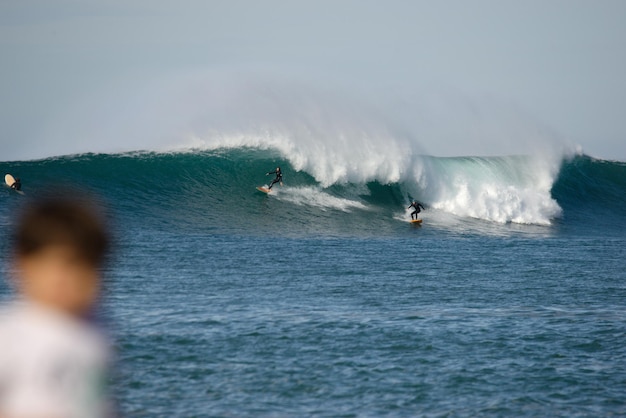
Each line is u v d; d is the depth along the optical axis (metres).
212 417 45.84
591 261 125.81
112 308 74.12
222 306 76.75
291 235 150.75
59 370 8.77
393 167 196.00
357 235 157.88
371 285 92.88
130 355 57.88
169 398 48.88
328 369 56.03
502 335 67.56
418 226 178.88
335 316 73.19
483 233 178.50
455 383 53.56
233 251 120.94
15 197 157.38
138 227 147.75
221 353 59.25
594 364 59.03
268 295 83.94
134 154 187.88
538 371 56.81
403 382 53.41
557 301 85.50
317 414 46.94
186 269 100.69
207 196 177.75
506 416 47.34
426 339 65.31
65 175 177.12
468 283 97.12
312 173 191.88
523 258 128.25
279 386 51.88
